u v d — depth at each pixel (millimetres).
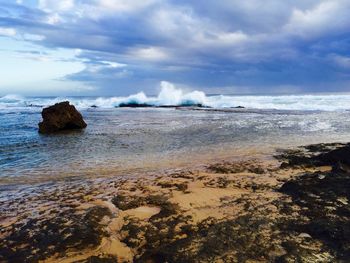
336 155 9547
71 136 18109
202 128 20078
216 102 49344
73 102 60938
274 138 15789
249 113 31422
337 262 4160
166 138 16453
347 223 5152
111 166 10867
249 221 5414
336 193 6465
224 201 6625
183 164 10875
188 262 4266
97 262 4551
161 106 49562
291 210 5887
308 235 4891
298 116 26984
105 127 22062
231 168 9828
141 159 11836
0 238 5375
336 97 58594
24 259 4684
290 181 7469
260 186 7707
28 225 5816
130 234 5301
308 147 12539
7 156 12711
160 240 5043
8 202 7363
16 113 36938
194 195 7156
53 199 7449
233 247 4582
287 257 4289
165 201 6816
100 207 6559
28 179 9445
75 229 5484
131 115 32062
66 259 4691
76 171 10281
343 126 19797
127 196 7355
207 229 5188
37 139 17188
